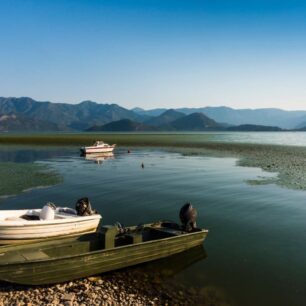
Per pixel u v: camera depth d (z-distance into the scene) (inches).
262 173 1670.8
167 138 6501.0
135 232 706.2
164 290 530.0
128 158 2474.2
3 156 2534.5
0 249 549.6
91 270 565.6
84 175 1614.2
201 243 713.0
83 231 745.6
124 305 478.9
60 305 474.3
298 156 2491.4
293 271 593.3
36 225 669.3
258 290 529.7
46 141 4847.4
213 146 3833.7
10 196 1130.0
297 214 938.1
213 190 1262.3
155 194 1190.9
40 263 516.7
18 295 508.1
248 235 773.3
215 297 508.4
